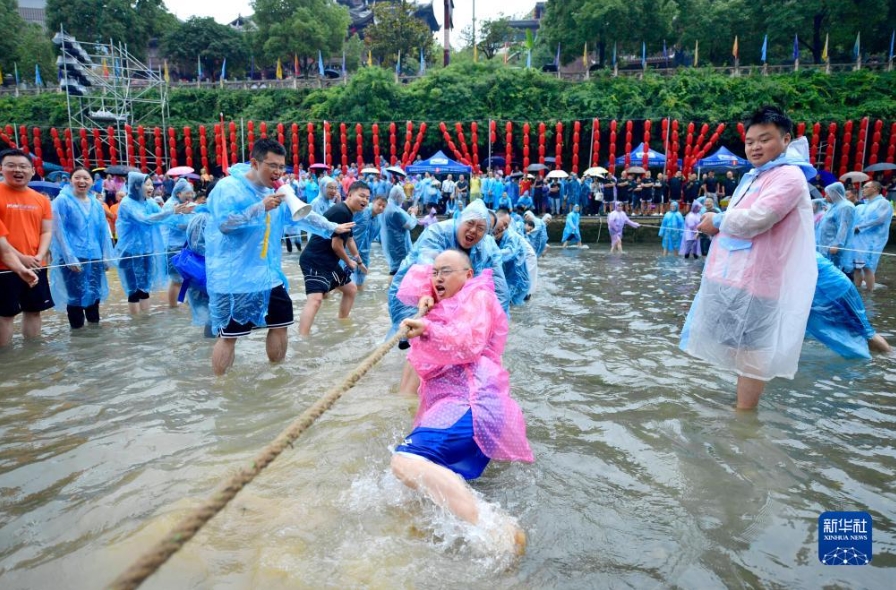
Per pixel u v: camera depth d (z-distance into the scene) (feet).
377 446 12.63
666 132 79.56
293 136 88.38
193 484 11.02
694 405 15.51
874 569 8.85
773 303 14.21
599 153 93.09
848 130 82.84
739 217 14.06
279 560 8.72
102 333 23.00
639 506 10.57
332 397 8.47
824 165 85.56
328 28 127.54
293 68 135.13
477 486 11.25
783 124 14.08
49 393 16.12
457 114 93.45
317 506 10.25
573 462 12.26
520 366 18.90
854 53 105.70
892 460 12.39
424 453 10.38
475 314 11.55
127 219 25.95
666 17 106.01
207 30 128.26
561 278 40.06
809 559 9.10
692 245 53.31
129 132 86.79
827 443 13.20
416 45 140.46
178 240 28.86
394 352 20.25
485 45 144.15
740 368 14.70
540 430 13.88
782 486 11.27
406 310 17.76
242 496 10.56
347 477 11.30
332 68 140.87
